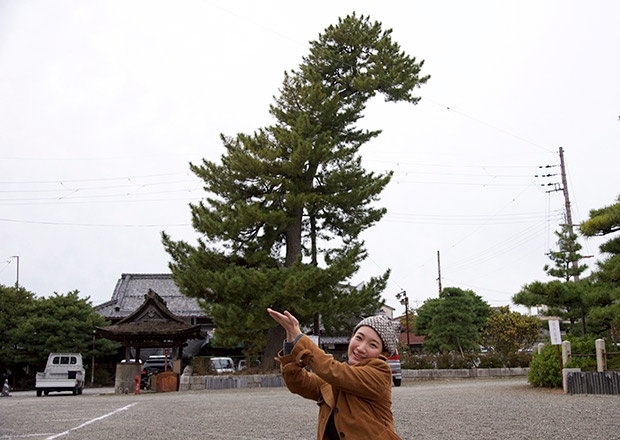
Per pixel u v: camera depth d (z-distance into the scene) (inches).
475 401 478.0
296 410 450.0
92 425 362.9
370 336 112.8
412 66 1070.4
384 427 106.0
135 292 1808.6
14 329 1382.9
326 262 973.8
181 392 887.7
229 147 998.4
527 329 1446.9
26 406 572.1
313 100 976.9
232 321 860.6
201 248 959.0
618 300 570.6
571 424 313.3
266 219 923.4
